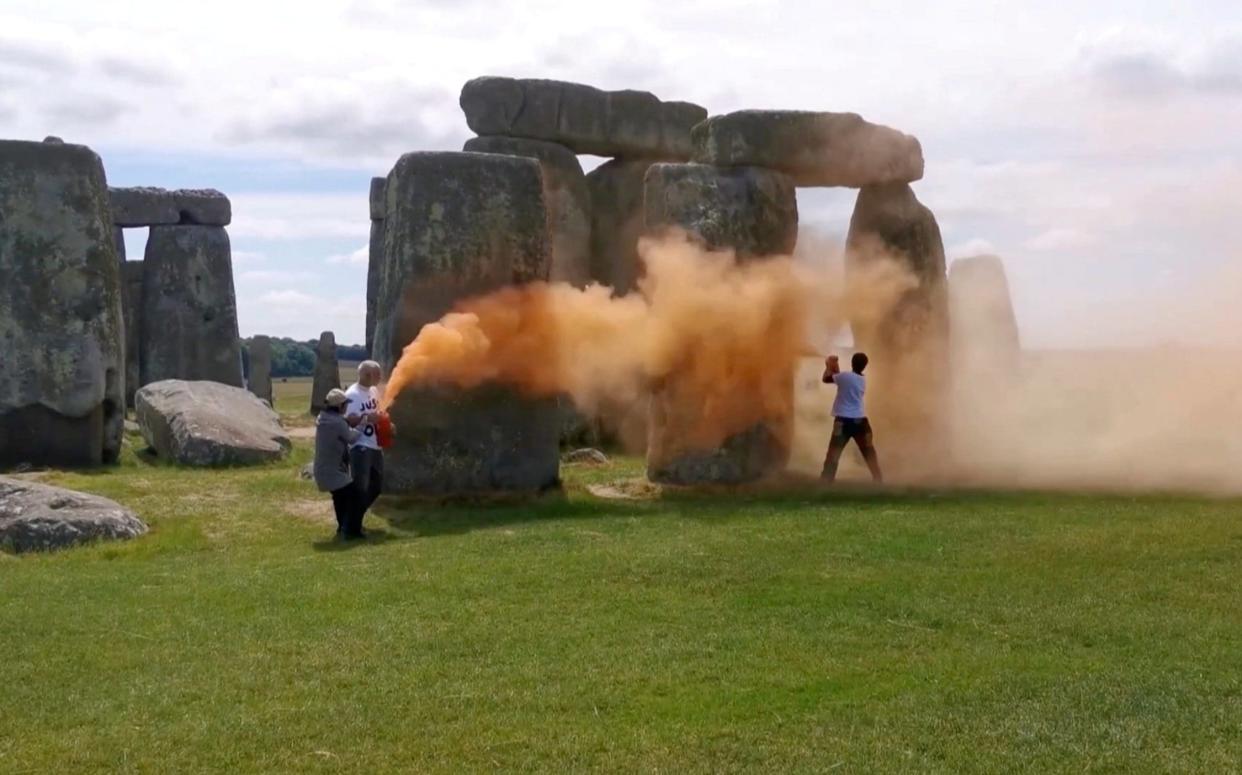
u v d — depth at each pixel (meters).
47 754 5.93
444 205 13.62
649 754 5.84
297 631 7.93
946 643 7.58
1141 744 5.88
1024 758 5.74
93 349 17.31
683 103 21.70
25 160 17.17
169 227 28.16
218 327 28.30
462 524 12.05
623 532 11.19
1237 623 7.94
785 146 14.94
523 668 7.09
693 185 14.66
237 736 6.11
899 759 5.75
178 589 9.23
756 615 8.19
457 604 8.55
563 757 5.83
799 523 11.38
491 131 20.53
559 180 20.55
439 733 6.13
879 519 11.52
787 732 6.09
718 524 11.50
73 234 17.33
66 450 17.19
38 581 9.60
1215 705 6.36
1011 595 8.61
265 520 12.59
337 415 11.55
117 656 7.45
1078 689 6.62
